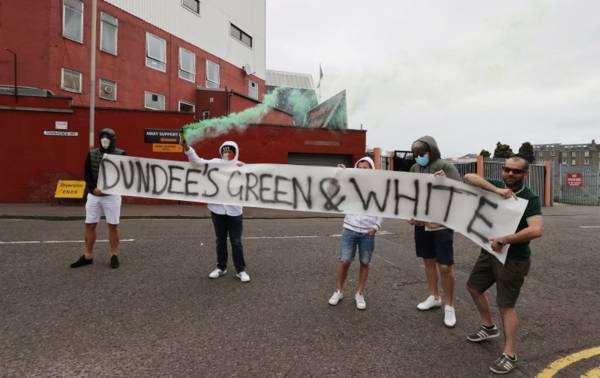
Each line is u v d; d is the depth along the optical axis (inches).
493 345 135.0
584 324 155.9
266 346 128.6
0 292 169.6
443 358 124.9
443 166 158.6
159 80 791.1
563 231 400.2
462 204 145.2
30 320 142.8
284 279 201.2
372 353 126.6
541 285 207.0
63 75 596.1
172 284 187.3
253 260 237.6
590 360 126.0
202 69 925.2
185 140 188.9
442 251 150.1
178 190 195.0
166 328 139.6
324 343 132.3
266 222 421.4
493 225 131.6
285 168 182.9
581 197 901.2
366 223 164.9
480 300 135.5
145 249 256.8
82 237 287.1
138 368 113.0
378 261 245.6
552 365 122.5
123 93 708.7
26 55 565.0
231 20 1047.6
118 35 697.6
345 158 653.3
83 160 526.9
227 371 112.8
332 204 173.6
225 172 191.3
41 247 251.8
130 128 540.7
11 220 382.9
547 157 3627.0
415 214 159.5
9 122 513.3
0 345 124.3
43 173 521.0
